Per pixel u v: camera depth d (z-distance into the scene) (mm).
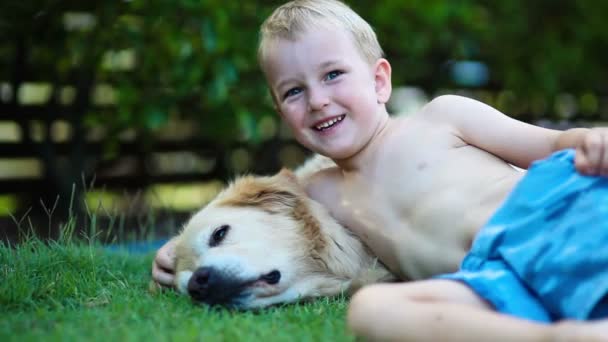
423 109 1634
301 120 1626
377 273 1627
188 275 1614
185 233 1646
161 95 2389
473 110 1599
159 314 1471
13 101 2502
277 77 1637
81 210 2457
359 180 1632
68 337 1372
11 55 2445
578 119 3637
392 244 1587
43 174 2654
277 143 2938
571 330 1285
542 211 1443
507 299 1418
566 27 3240
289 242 1617
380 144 1620
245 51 2316
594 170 1438
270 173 2973
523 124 1578
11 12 2268
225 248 1589
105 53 2379
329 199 1667
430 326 1336
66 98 2672
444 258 1545
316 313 1493
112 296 1572
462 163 1571
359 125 1616
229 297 1552
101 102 2721
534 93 3264
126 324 1436
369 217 1611
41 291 1564
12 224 2379
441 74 3180
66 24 2389
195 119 2648
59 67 2453
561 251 1409
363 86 1625
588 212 1412
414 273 1580
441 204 1550
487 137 1582
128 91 2396
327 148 1620
